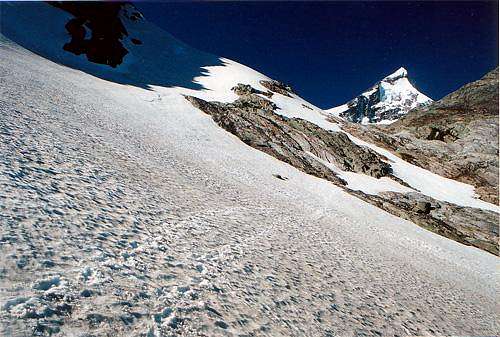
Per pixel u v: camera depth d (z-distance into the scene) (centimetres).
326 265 1505
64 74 4456
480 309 1758
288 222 2059
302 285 1176
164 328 672
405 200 4631
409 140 8294
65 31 8006
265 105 6962
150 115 4212
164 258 984
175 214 1437
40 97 2556
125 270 831
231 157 3781
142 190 1573
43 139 1648
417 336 1130
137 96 5069
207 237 1295
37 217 918
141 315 682
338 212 3072
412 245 2881
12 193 994
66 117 2336
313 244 1775
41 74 3625
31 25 7456
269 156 4600
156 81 7450
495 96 10475
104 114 3109
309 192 3544
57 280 688
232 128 5084
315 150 5462
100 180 1455
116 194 1371
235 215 1781
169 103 5322
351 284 1382
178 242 1142
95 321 615
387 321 1154
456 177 6694
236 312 840
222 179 2670
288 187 3409
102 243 928
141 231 1122
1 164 1165
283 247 1520
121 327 627
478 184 6506
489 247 3916
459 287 2084
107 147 2070
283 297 1025
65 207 1055
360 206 3659
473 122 8919
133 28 10856
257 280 1070
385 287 1512
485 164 7138
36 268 701
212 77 8888
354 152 5906
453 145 8188
